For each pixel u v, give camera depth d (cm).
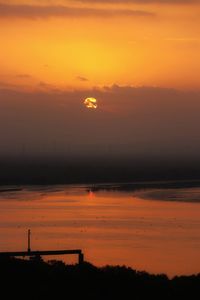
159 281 6600
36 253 7162
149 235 13900
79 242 12525
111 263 9962
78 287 6016
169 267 9762
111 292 5919
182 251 11606
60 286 6009
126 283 6356
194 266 9875
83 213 18675
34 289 5838
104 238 13262
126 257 10731
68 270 6775
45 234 13762
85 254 10856
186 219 17312
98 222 16375
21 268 6675
